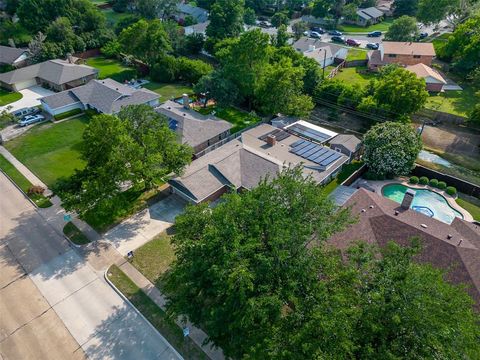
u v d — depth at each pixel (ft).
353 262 81.25
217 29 296.30
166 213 133.39
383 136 148.77
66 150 170.60
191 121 176.45
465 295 70.23
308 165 150.51
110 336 91.86
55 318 96.17
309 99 200.03
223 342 78.79
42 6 313.53
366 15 381.40
